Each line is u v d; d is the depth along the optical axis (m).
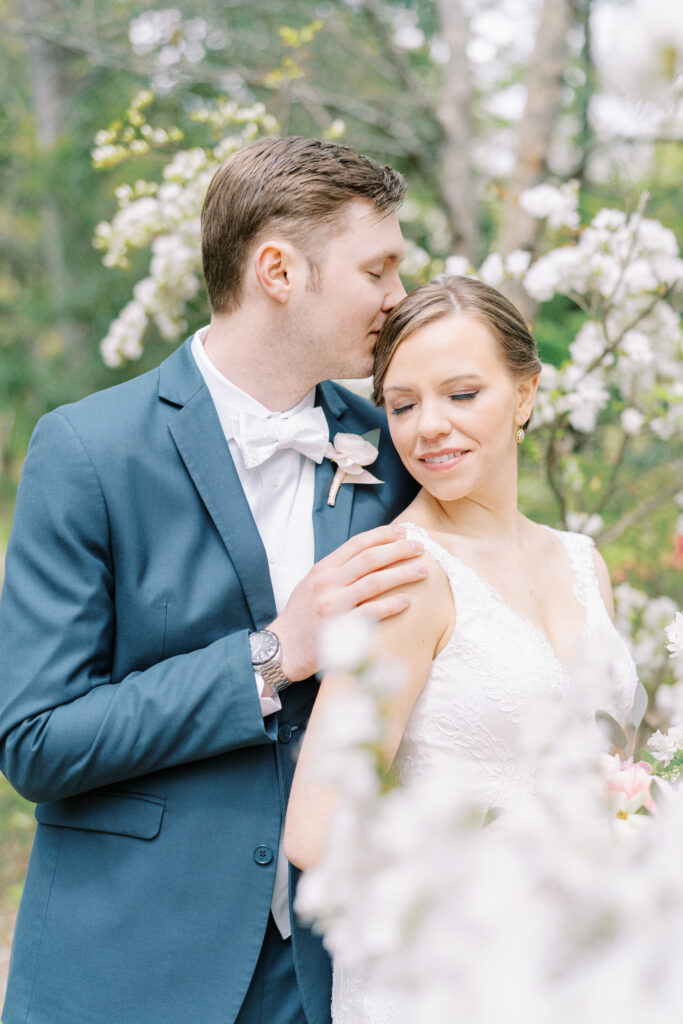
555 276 2.78
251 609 1.62
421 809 0.72
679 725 1.39
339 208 1.63
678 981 0.59
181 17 5.52
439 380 1.58
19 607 1.56
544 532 1.89
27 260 7.81
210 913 1.56
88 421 1.61
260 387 1.73
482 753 1.51
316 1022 1.57
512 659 1.53
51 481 1.57
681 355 2.94
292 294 1.65
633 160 3.33
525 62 6.03
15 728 1.53
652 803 1.06
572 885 0.66
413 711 1.54
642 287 2.75
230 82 5.37
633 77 0.84
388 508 1.82
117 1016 1.54
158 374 1.73
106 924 1.56
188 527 1.62
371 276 1.68
